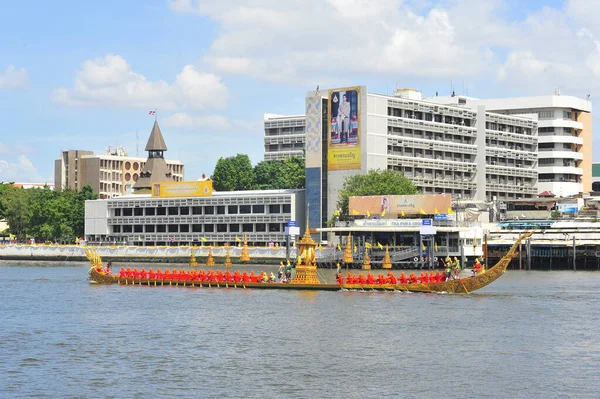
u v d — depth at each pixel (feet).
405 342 295.69
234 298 430.61
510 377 244.22
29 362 265.54
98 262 550.36
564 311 371.56
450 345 289.94
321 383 238.07
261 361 265.34
